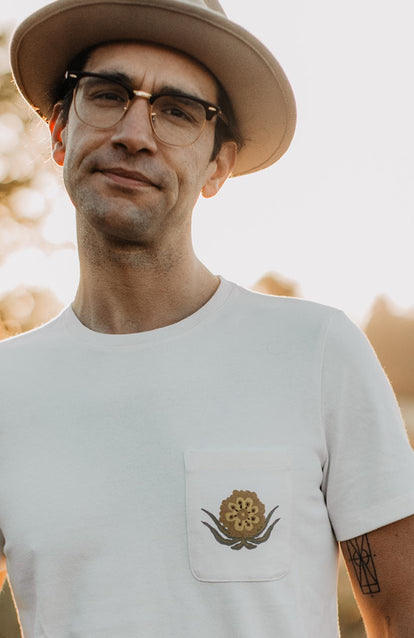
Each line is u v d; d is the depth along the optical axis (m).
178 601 1.68
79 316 2.08
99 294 2.01
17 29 2.11
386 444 1.77
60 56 2.13
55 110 2.26
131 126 1.88
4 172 8.26
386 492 1.73
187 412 1.81
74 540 1.75
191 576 1.69
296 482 1.74
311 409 1.80
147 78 1.94
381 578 1.74
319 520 1.77
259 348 1.88
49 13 2.00
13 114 8.30
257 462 1.75
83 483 1.79
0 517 1.85
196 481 1.74
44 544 1.76
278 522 1.72
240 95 2.14
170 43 1.97
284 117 2.20
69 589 1.74
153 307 1.99
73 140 1.96
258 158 2.38
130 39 1.97
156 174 1.89
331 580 1.79
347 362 1.83
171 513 1.73
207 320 1.96
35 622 1.77
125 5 1.92
